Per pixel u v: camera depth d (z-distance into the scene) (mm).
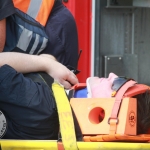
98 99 6254
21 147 6051
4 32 6844
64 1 11164
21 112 6293
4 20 6816
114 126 5996
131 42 11977
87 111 6242
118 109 6066
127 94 6227
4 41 6910
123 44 11930
